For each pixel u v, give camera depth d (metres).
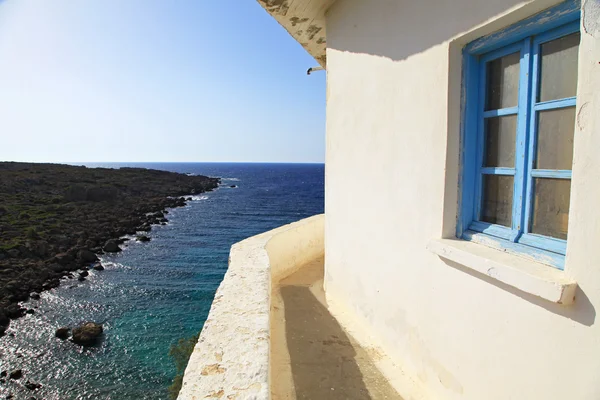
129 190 60.81
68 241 29.23
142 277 25.17
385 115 2.92
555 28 1.67
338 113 3.87
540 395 1.58
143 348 16.83
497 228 2.04
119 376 14.91
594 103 1.31
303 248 5.60
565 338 1.45
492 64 2.11
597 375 1.33
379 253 3.09
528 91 1.82
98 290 22.75
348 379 2.71
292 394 2.54
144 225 40.69
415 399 2.46
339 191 3.90
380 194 3.04
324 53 5.30
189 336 17.88
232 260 3.36
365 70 3.23
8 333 17.45
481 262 1.83
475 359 1.99
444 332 2.26
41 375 14.78
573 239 1.41
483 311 1.91
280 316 3.76
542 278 1.48
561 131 1.67
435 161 2.30
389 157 2.88
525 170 1.85
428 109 2.36
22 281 21.83
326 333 3.39
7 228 29.05
